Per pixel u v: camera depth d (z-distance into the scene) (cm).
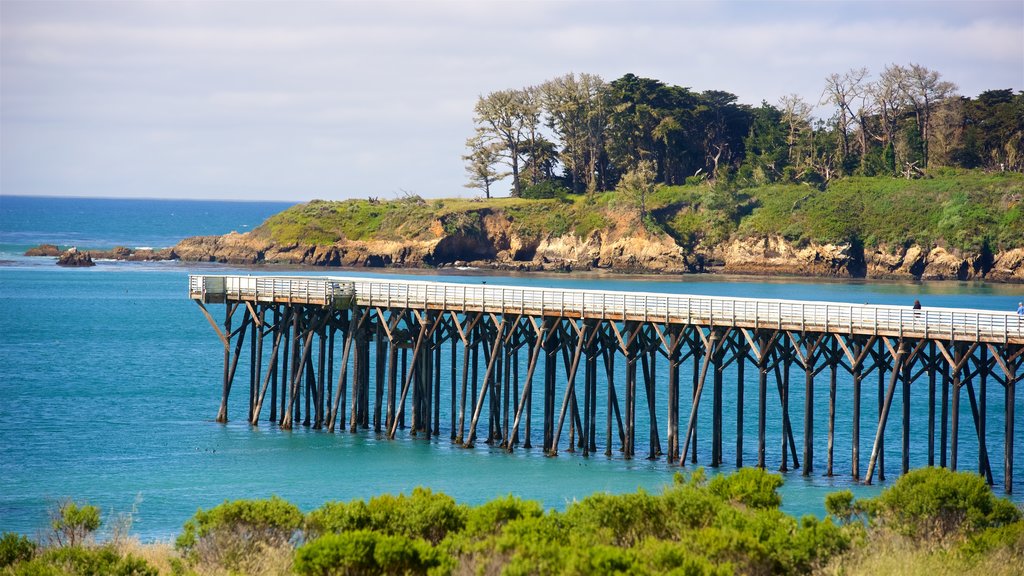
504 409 7425
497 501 4381
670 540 4209
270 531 4391
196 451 7381
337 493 6331
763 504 4572
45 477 6756
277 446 7488
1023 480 6662
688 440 6838
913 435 8206
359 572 3953
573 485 6425
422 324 7569
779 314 6444
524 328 7481
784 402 6662
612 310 6950
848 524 4572
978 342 6028
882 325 6225
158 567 4344
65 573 4056
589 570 3706
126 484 6581
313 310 8044
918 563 4131
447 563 3909
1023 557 4241
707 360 6706
